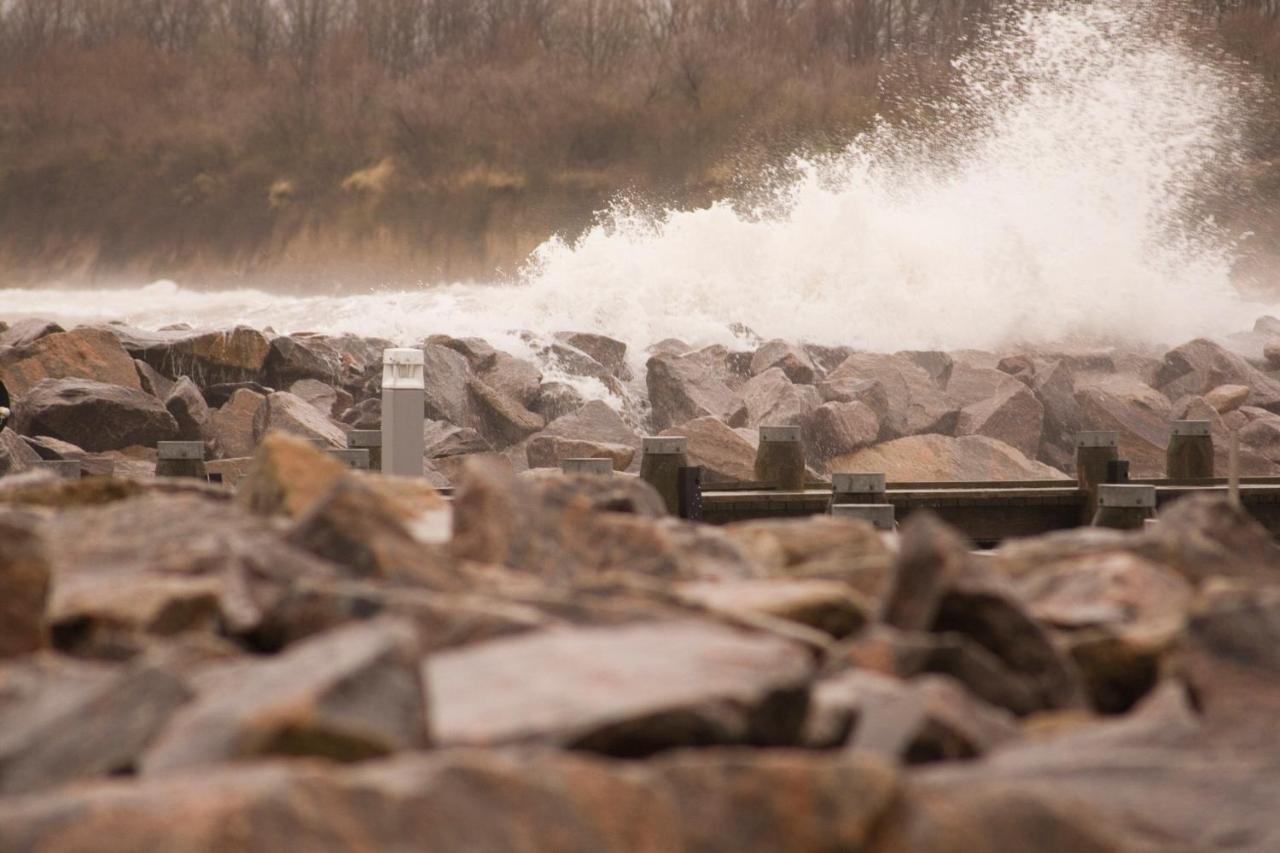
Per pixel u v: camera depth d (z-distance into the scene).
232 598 9.88
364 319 69.44
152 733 6.87
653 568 12.41
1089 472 40.72
